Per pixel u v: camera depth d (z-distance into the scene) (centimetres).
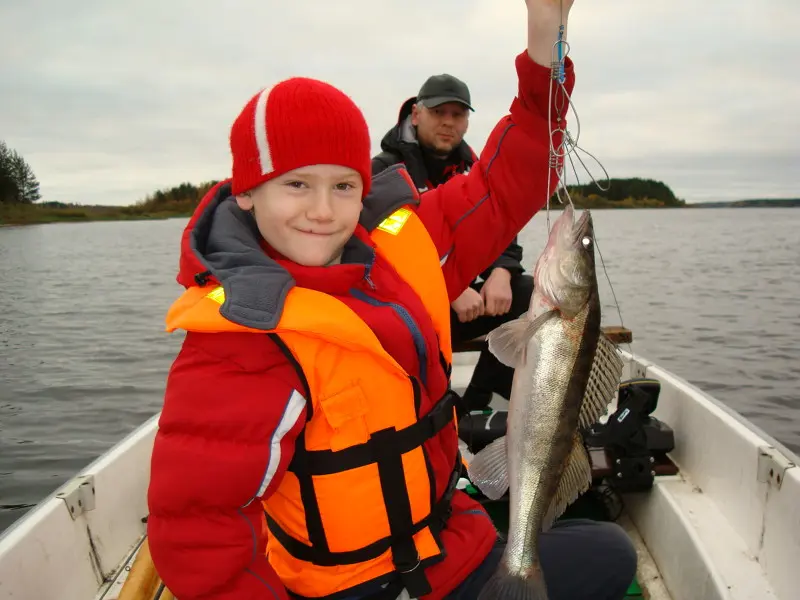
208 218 171
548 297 169
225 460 132
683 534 244
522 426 170
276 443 136
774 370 866
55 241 4156
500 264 377
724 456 267
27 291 1709
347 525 150
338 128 147
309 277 155
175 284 1848
